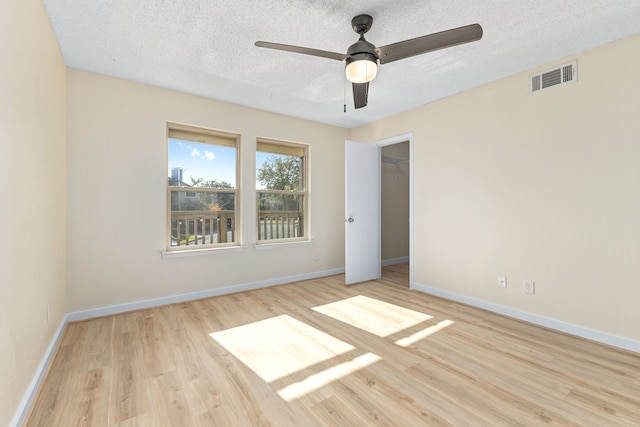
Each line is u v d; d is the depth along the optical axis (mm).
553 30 2152
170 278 3240
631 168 2176
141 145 3062
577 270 2441
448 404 1598
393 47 1894
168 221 3289
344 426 1436
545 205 2633
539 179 2672
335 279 4410
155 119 3145
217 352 2176
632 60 2178
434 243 3598
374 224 4406
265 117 3941
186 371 1924
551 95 2598
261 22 2076
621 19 2014
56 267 2279
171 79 2992
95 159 2826
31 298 1626
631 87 2180
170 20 2057
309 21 2066
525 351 2186
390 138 4180
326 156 4582
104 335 2445
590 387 1745
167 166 3273
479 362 2035
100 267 2852
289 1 1856
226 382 1806
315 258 4469
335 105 3754
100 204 2850
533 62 2625
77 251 2736
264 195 4074
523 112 2779
